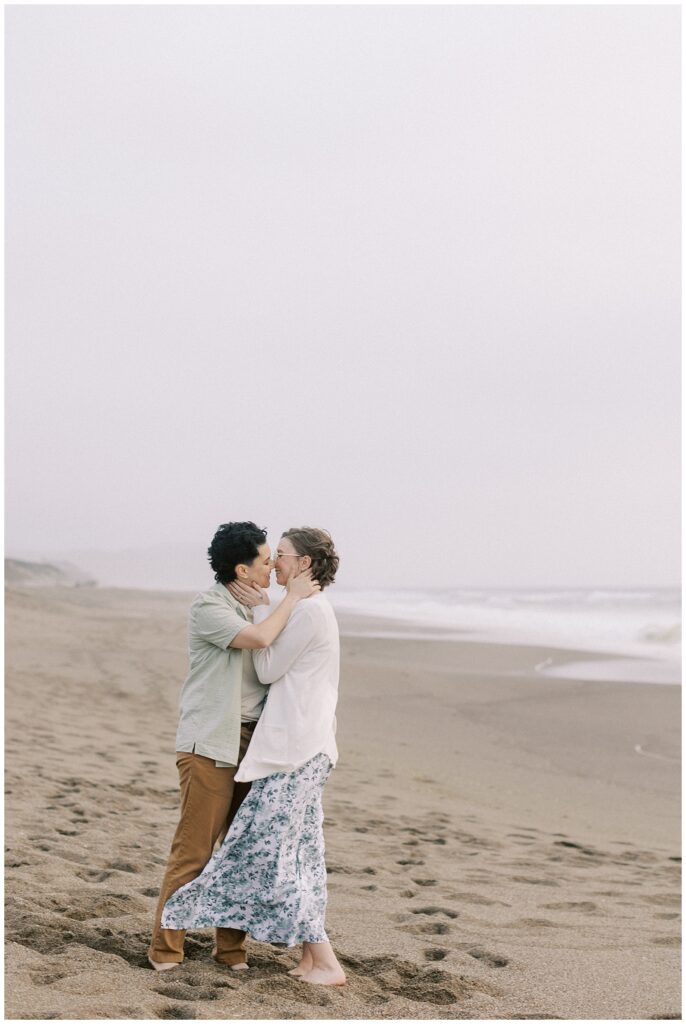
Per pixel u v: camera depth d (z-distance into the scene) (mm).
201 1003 3301
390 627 31266
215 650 3834
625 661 20297
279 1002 3418
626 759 10898
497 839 7273
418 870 6059
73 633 23047
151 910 4434
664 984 3982
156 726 11594
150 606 39812
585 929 4875
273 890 3686
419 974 3898
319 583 4000
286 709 3811
